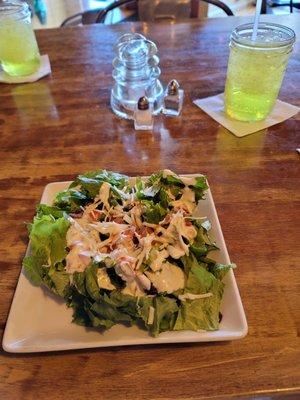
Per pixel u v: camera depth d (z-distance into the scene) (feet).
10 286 0.89
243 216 1.05
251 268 0.91
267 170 1.21
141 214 0.86
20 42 1.66
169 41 2.03
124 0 2.56
